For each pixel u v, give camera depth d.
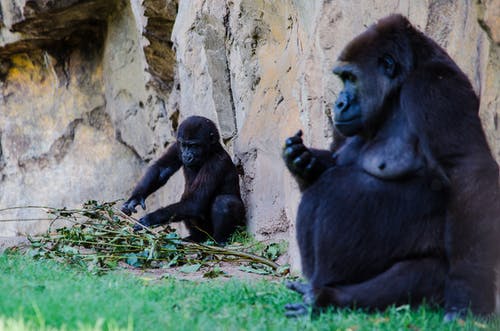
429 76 8.67
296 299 10.09
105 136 33.66
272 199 18.53
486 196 8.09
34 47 33.34
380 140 9.16
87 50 33.47
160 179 22.78
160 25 25.67
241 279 13.51
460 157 8.26
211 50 22.08
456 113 8.41
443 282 8.62
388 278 8.71
